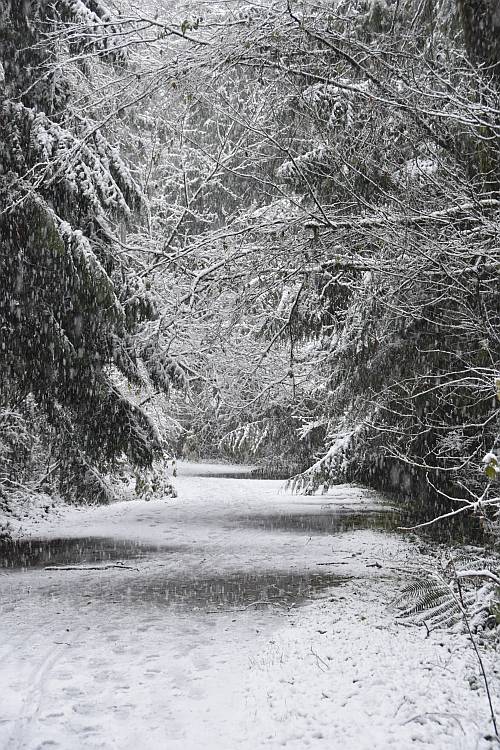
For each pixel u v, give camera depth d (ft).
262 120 32.35
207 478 115.14
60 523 66.18
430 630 25.04
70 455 66.59
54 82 43.75
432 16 33.76
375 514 70.85
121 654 24.00
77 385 46.14
